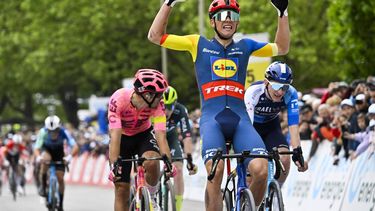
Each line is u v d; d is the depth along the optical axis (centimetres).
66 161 2736
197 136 3725
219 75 1566
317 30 5547
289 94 1705
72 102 8831
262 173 1502
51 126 2741
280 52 1620
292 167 2541
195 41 1582
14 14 7619
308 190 2400
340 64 3147
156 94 1598
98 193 3828
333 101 2511
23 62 7444
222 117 1553
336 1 3031
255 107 1738
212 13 1566
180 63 6862
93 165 4831
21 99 9638
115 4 6525
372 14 2931
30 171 5762
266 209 1570
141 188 1658
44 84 7675
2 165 4350
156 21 1547
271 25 5316
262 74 2862
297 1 5528
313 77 5806
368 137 2033
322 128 2380
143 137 1755
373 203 1942
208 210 1524
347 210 2109
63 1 6675
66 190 4212
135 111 1666
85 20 6688
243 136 1541
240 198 1531
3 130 9738
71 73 7194
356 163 2092
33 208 3112
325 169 2311
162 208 1994
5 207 3225
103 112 5159
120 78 6906
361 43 2984
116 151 1636
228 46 1583
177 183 2227
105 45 6756
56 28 6925
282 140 1784
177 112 2197
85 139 5094
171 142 2241
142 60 6775
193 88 6981
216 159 1458
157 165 1723
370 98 2298
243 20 5328
